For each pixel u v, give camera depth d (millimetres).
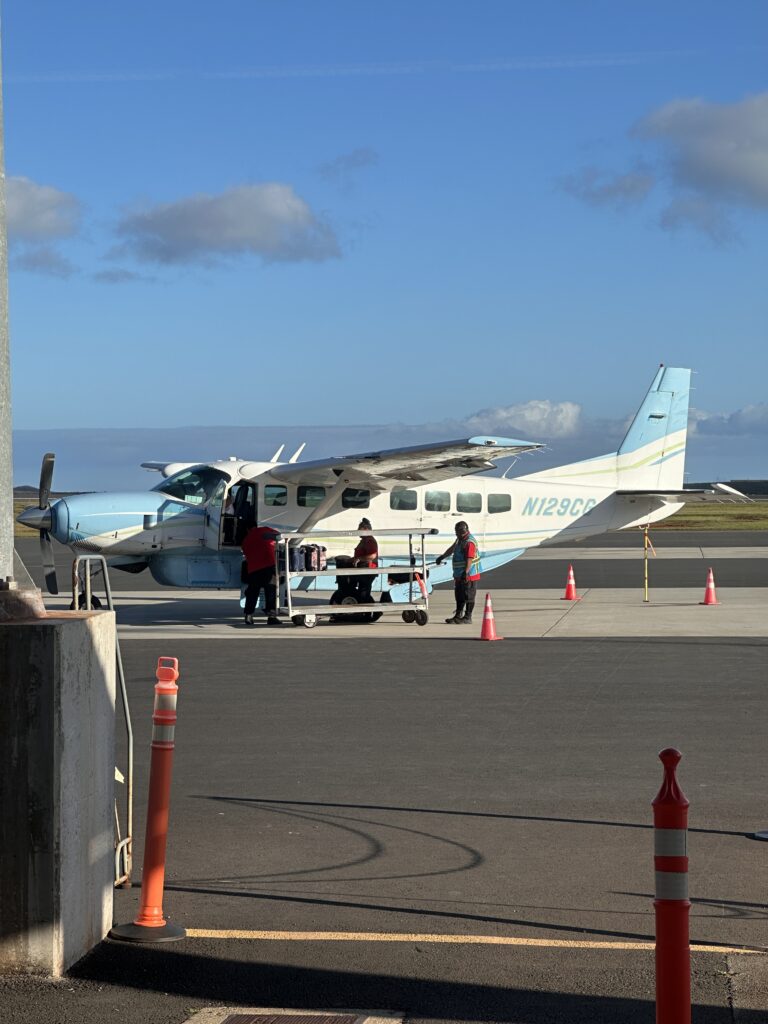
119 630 20391
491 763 9648
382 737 10773
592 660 16000
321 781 9039
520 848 7191
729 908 6031
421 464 22453
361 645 18016
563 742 10484
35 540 60094
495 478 26391
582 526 27266
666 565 38719
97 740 5523
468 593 21266
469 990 4984
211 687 13820
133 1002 4875
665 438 28406
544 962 5301
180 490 23531
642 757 9828
